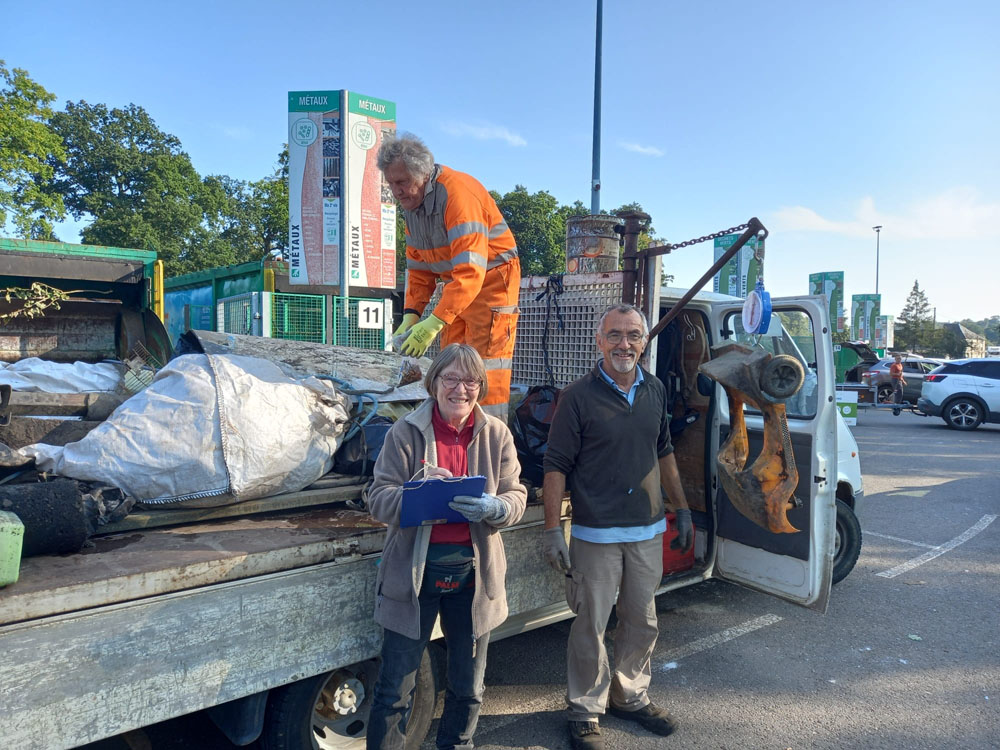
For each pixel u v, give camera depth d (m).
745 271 10.56
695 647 4.02
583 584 2.91
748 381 3.12
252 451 2.53
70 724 1.83
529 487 3.28
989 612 4.58
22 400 2.75
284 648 2.25
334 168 9.20
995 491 8.36
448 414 2.35
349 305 10.20
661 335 4.55
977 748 3.01
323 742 2.58
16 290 4.15
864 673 3.71
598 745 2.92
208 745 2.93
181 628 2.02
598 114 11.34
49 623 1.78
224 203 49.34
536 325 4.28
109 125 47.56
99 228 43.53
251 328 9.88
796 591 3.79
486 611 2.33
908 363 21.23
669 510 4.16
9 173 29.61
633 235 3.61
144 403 2.56
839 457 4.95
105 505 2.29
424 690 2.72
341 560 2.37
